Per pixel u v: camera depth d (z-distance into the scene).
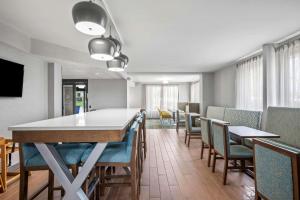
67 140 1.53
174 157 3.84
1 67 2.88
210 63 5.31
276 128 3.23
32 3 2.09
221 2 2.02
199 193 2.36
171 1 2.00
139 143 2.35
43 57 3.67
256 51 4.02
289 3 2.05
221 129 2.70
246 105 4.67
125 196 2.29
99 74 6.39
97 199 2.07
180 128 7.66
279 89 3.49
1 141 2.37
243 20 2.48
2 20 2.57
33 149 1.71
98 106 7.77
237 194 2.33
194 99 10.78
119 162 1.74
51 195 1.99
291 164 1.25
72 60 4.04
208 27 2.71
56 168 1.55
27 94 3.55
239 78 5.01
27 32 3.04
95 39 1.95
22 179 1.65
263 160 1.55
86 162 1.57
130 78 8.48
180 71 6.74
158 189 2.46
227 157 2.59
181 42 3.38
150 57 4.55
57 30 2.93
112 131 1.54
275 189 1.42
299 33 2.99
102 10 1.52
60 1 2.04
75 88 7.82
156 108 11.59
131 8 2.13
